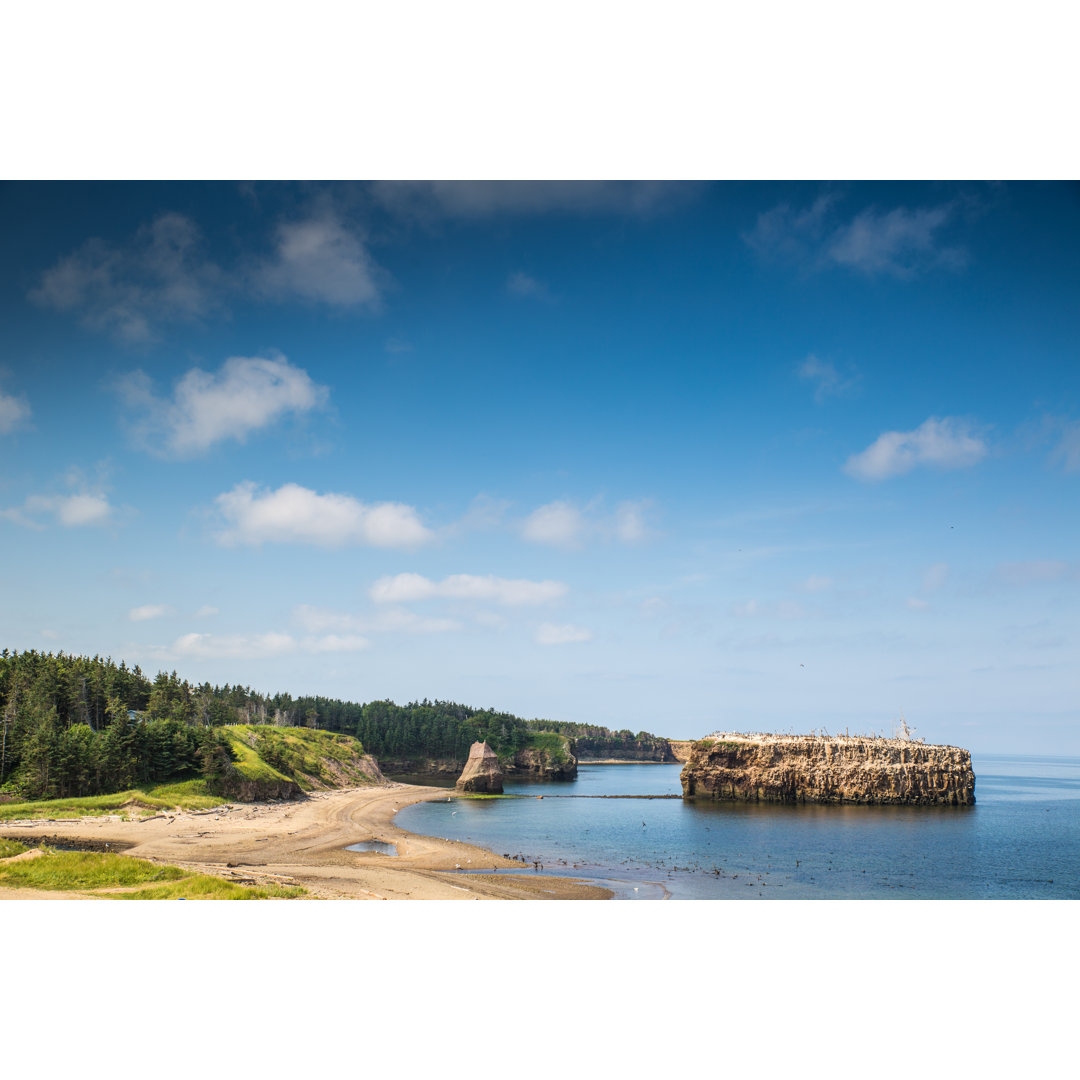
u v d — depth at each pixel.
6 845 53.50
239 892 43.25
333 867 74.81
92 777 109.12
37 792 102.44
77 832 89.44
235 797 126.25
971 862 92.56
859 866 87.94
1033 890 77.44
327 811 130.50
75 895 40.59
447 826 123.56
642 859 89.31
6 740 108.00
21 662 143.38
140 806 105.38
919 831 120.88
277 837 95.44
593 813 146.50
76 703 139.00
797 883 76.75
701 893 69.38
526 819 135.25
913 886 77.56
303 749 196.25
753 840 108.25
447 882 68.19
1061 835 117.75
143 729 120.44
